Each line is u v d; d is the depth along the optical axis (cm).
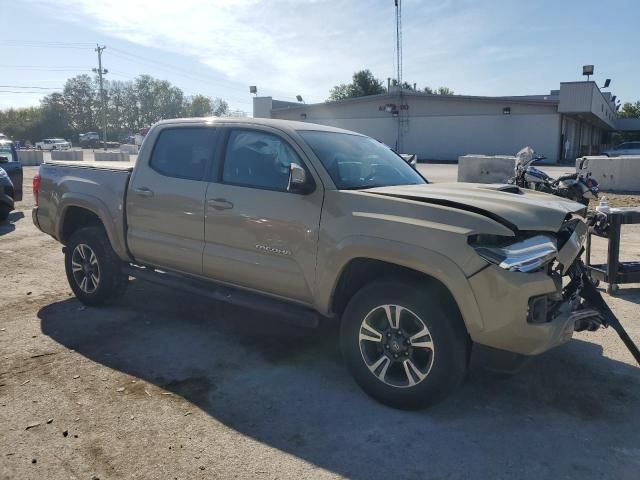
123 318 529
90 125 11281
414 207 343
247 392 380
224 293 444
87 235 542
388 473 292
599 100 3881
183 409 355
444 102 3894
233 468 294
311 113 4384
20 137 10388
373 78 7162
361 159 441
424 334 338
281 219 392
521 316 314
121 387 384
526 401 372
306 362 432
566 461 304
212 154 451
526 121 3650
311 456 306
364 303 361
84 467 292
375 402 367
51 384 387
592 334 496
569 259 367
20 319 522
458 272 317
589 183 886
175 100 12181
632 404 370
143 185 488
